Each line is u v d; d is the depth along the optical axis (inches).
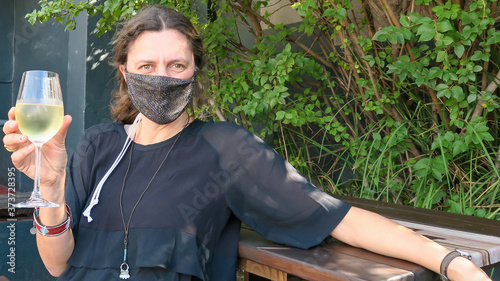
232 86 113.0
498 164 90.4
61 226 53.9
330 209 51.3
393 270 43.5
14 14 184.1
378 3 97.7
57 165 49.3
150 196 54.8
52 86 44.6
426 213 71.9
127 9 102.1
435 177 89.3
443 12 82.0
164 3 110.3
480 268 45.2
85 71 135.0
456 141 85.7
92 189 59.5
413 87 101.4
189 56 56.9
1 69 185.6
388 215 70.5
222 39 112.3
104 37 136.7
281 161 54.7
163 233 53.1
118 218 55.2
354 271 43.4
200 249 53.9
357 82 100.3
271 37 111.8
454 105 89.3
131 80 56.1
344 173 115.1
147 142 59.2
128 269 53.2
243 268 55.9
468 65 84.3
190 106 62.5
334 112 116.4
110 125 62.4
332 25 101.8
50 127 44.1
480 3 81.0
